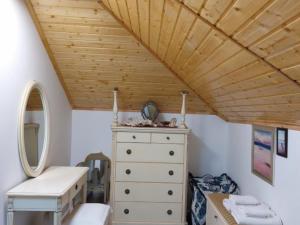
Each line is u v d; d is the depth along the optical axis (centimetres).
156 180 354
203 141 415
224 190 344
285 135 230
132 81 355
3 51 211
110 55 311
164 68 329
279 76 154
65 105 379
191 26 171
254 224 227
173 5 159
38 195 212
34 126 268
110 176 385
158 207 354
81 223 239
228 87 244
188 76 313
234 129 376
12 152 227
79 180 274
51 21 268
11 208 212
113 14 255
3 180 214
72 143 410
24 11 246
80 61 321
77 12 256
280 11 104
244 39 142
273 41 126
